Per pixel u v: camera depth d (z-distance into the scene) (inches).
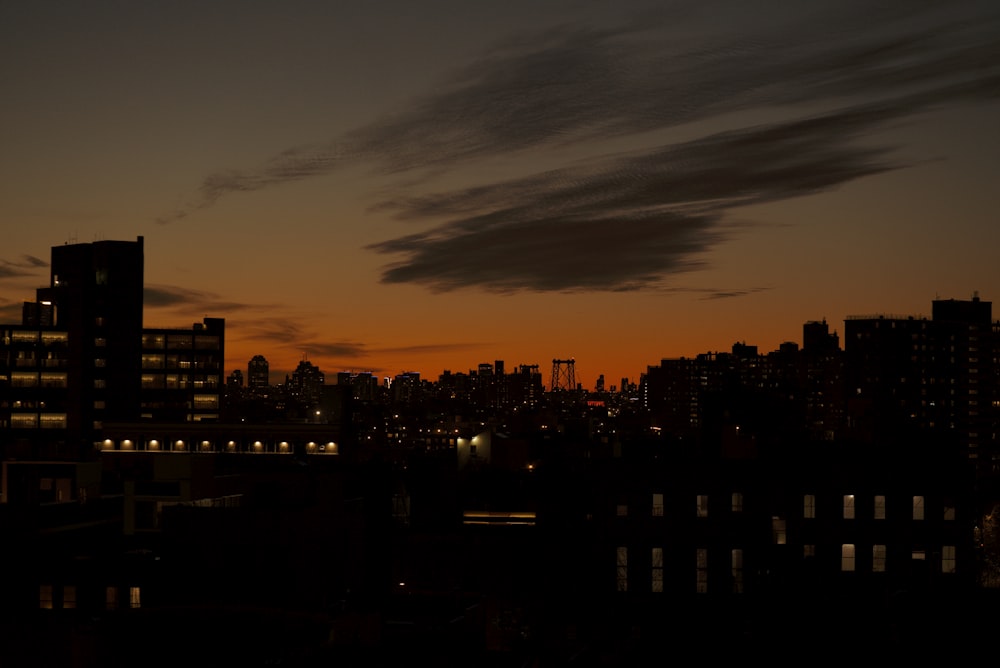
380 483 4114.2
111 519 3415.4
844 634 2819.9
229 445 7209.6
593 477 4126.5
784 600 3622.0
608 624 3791.8
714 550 4052.7
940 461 4106.8
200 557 2802.7
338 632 1991.9
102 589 2780.5
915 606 2721.5
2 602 2768.2
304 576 2827.3
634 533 4079.7
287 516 2805.1
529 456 6688.0
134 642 1800.0
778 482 4084.6
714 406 7421.3
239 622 1918.1
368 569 3846.0
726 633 3521.2
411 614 2409.0
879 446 4311.0
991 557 5044.3
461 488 5201.8
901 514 4067.4
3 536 3073.3
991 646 2459.4
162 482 3284.9
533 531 4325.8
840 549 4057.6
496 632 3713.1
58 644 2554.1
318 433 7165.4
